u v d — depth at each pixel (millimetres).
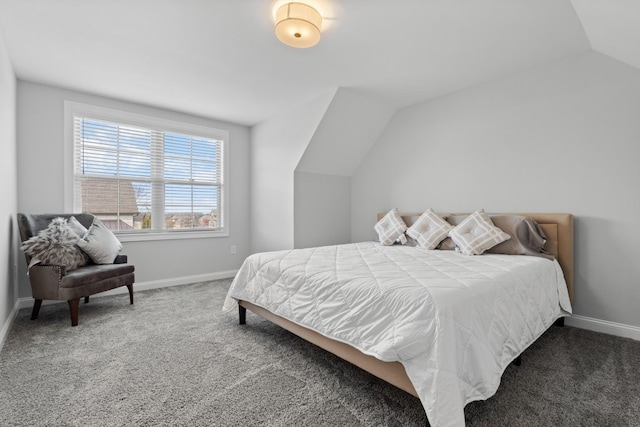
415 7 2006
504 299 1658
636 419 1408
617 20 1854
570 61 2662
